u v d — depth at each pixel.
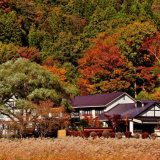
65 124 51.19
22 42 118.38
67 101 56.00
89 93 83.00
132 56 84.12
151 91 82.81
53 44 108.94
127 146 29.42
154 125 57.25
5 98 53.28
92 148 27.78
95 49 90.88
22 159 25.94
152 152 27.33
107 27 118.38
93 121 60.25
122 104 66.25
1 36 112.62
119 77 81.12
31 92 52.16
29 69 54.09
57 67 93.44
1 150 28.34
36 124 51.94
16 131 54.25
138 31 85.12
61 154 27.06
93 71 82.81
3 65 54.88
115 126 55.22
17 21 115.56
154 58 85.75
